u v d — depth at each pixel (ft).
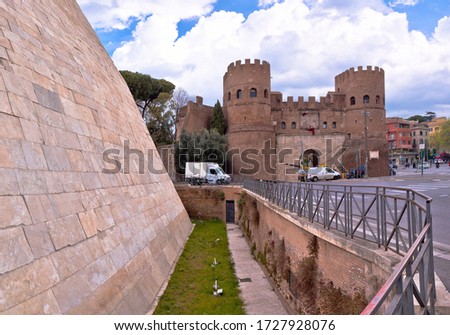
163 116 189.57
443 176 121.70
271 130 188.24
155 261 37.55
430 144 314.76
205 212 106.11
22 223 17.78
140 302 28.25
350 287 23.27
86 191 26.58
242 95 188.24
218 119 195.21
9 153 19.08
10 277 15.62
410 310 10.82
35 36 29.99
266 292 44.01
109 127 38.52
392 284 9.11
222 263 53.78
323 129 205.26
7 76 22.16
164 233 47.44
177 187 106.83
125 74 180.34
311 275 30.63
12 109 21.06
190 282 41.11
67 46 37.17
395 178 128.06
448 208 44.62
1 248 15.76
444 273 20.48
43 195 20.56
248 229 74.18
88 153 29.84
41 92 25.76
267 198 54.13
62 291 18.78
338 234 25.81
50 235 19.72
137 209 38.01
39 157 21.84
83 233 23.58
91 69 41.63
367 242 22.81
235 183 127.95
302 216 35.60
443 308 14.20
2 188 17.33
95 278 22.74
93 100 36.94
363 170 185.88
